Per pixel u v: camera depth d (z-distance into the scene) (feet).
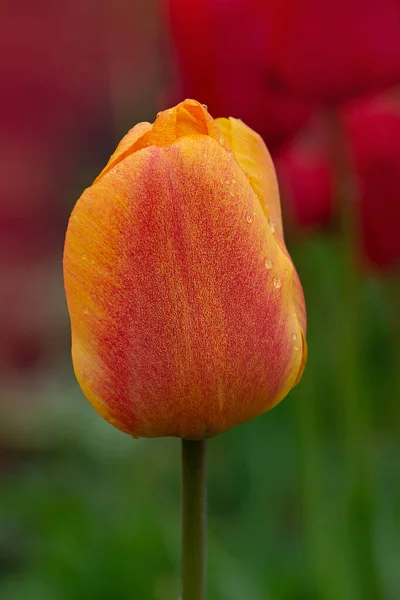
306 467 2.50
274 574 2.80
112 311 1.43
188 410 1.45
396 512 3.06
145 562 2.84
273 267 1.44
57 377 5.40
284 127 2.18
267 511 3.38
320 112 2.20
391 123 2.50
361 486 2.21
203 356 1.44
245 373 1.45
